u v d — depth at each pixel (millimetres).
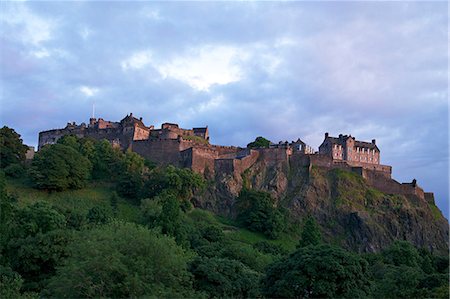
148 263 67312
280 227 165250
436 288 84812
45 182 157500
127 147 198875
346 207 180750
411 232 178875
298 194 184250
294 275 76812
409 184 193625
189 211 167625
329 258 76438
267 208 167625
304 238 139750
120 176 175625
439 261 143750
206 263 88625
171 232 121625
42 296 68375
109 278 63188
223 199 179125
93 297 61531
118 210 154125
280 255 132000
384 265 121125
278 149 196125
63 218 111562
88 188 169875
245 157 192250
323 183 187750
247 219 166250
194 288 85062
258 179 189500
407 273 92375
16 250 92438
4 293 74500
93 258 64125
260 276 92438
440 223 189500
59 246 91062
